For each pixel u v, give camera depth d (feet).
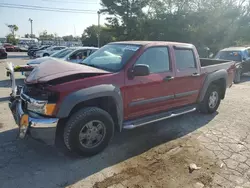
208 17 88.07
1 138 12.80
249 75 43.34
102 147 11.32
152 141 13.02
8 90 25.39
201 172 10.00
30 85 10.55
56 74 10.28
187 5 94.12
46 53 62.69
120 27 119.85
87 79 10.37
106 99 11.41
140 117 12.83
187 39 90.12
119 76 11.24
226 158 11.22
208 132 14.44
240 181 9.40
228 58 38.52
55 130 9.77
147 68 11.12
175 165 10.56
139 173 9.87
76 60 32.07
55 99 9.65
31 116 9.97
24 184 8.92
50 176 9.48
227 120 16.75
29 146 11.99
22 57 86.63
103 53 13.56
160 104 13.46
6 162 10.42
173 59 13.85
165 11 99.04
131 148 12.11
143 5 115.75
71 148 10.39
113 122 11.51
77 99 9.75
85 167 10.21
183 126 15.40
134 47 12.60
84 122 10.34
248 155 11.57
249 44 103.09
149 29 102.12
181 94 14.49
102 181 9.26
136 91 11.89
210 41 89.66
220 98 18.51
